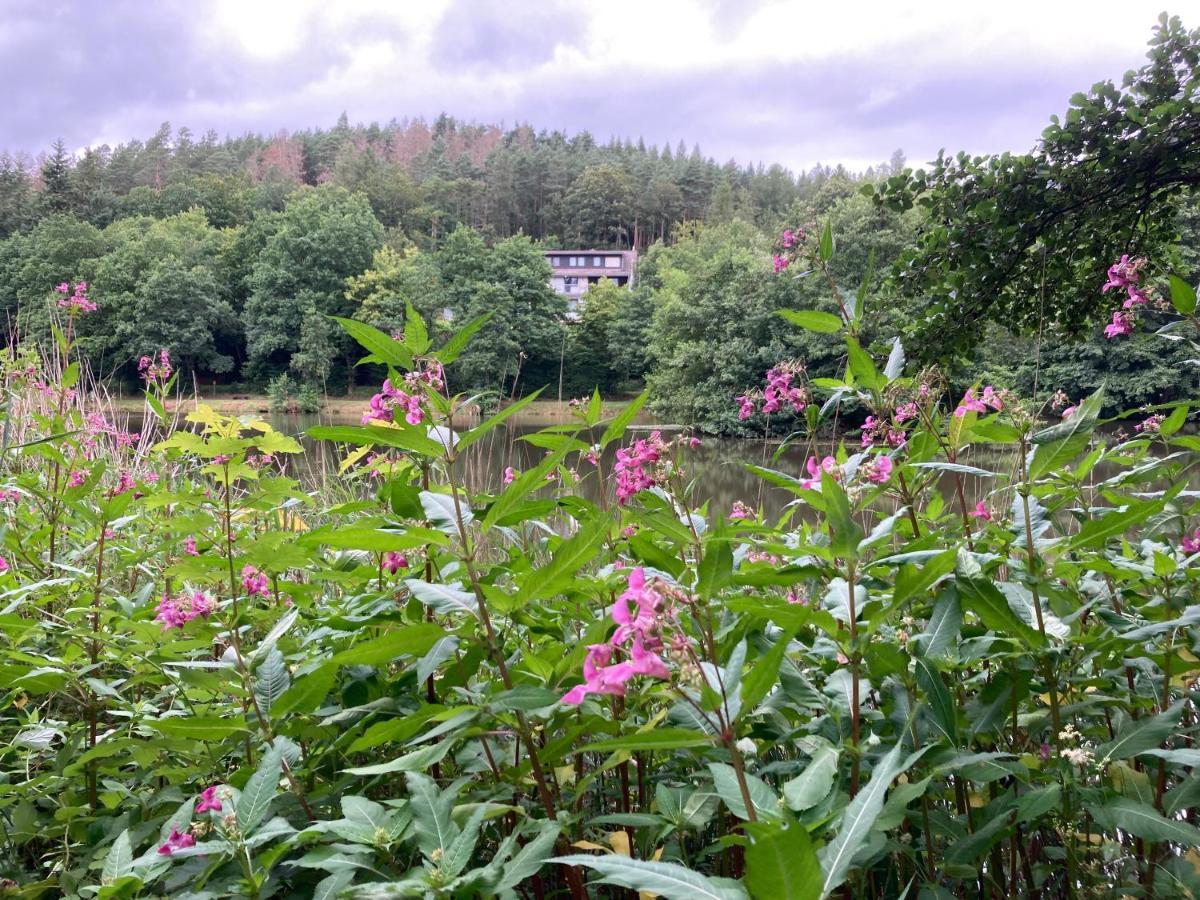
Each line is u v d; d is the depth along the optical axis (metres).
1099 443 2.88
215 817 1.93
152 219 93.25
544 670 2.07
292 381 58.44
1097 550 2.84
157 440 6.98
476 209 151.12
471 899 1.69
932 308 9.77
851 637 2.04
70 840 2.73
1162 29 8.95
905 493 2.94
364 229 79.75
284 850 1.87
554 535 2.95
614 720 2.16
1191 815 2.68
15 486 3.90
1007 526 2.76
